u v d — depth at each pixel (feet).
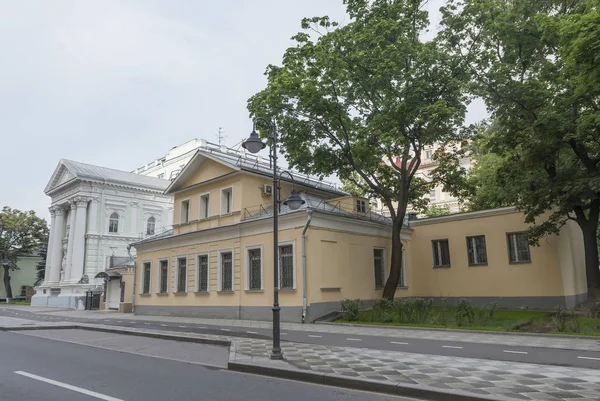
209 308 78.33
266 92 69.92
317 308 64.80
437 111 57.16
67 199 156.25
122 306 106.22
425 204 87.30
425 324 55.42
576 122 55.83
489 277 77.82
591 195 56.34
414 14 70.44
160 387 25.94
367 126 66.23
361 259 75.46
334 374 27.55
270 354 36.06
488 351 36.50
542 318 56.70
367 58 62.49
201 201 86.94
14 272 208.03
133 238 157.28
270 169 87.61
